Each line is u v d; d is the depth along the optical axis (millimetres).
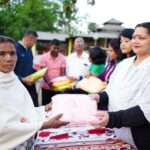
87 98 2160
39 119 1915
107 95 2453
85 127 2561
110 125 2002
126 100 2131
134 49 2209
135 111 1994
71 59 5543
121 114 2002
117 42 3777
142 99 2031
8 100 1795
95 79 3424
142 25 2178
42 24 27281
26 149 1930
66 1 3303
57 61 5449
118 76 2273
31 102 1960
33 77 4391
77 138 2334
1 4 3170
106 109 2535
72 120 1954
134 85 2113
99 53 4797
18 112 1805
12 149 1746
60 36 26125
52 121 1879
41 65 5402
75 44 5555
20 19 22531
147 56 2195
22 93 1914
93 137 2361
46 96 5391
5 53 1844
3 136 1707
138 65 2170
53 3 27734
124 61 2361
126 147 2189
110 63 3963
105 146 2186
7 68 1849
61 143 2229
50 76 5395
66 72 5508
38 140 2293
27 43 4707
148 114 1986
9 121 1722
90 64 5320
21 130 1721
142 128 2092
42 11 27078
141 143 2121
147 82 2053
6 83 1862
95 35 24656
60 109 2018
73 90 4836
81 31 27000
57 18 27703
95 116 2008
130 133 2186
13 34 22312
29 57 4789
